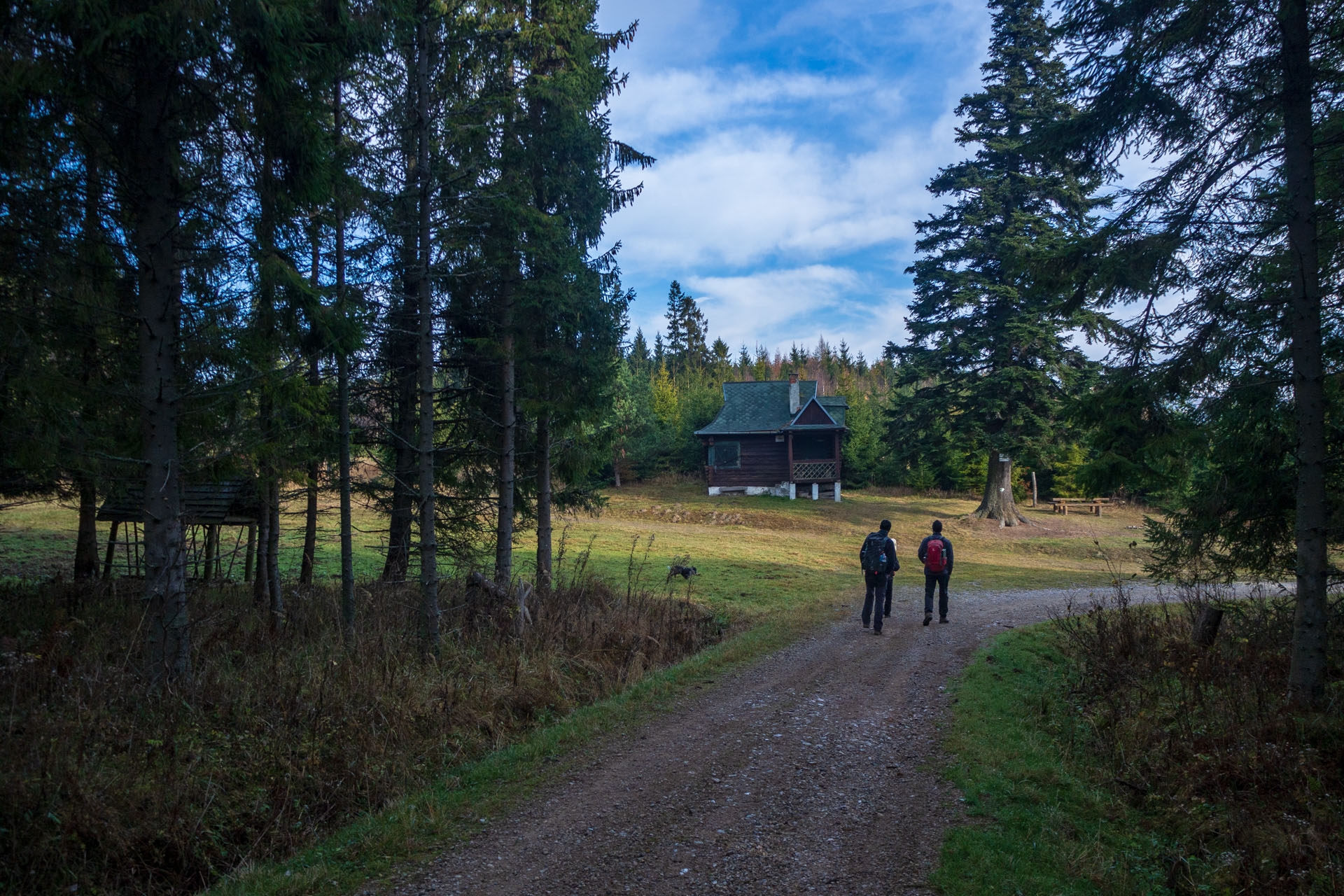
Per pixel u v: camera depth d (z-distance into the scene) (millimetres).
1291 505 8766
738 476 42375
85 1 5211
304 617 10367
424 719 7316
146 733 5922
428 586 9641
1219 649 9312
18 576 13297
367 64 9516
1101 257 8477
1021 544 28562
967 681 8711
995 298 29266
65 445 7203
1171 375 8320
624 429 16391
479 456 13680
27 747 5148
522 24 11984
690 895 4289
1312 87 7602
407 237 10688
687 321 104250
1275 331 8227
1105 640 10125
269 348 7668
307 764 6117
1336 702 7332
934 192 30922
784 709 7996
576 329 12836
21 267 6480
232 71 6391
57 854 4621
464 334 13281
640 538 26875
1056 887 4352
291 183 7152
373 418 12641
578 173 12750
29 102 5648
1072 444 29781
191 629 8555
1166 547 10156
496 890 4418
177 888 4809
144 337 6727
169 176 6789
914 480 45094
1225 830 5328
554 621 11055
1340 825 5332
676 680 9305
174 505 6902
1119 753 6703
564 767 6457
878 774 6113
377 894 4402
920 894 4254
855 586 18500
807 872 4539
